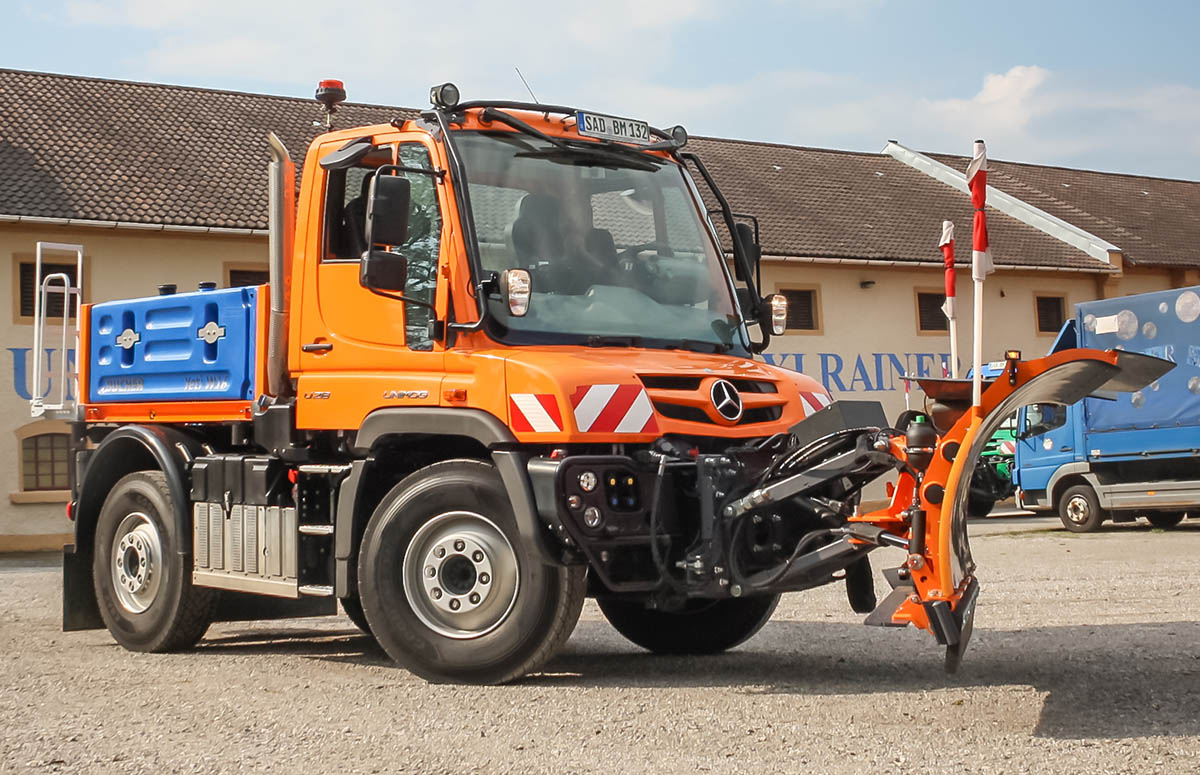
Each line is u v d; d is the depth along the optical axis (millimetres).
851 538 6332
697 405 6930
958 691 6410
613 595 7090
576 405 6531
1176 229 39156
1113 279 34812
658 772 4902
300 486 7777
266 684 7164
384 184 6762
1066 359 5559
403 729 5801
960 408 5863
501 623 6824
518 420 6652
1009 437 23531
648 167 7973
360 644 9195
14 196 23422
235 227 24328
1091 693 6234
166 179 25344
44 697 6816
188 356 8758
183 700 6672
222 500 8297
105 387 9547
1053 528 21875
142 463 9445
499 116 7398
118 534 9039
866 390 31125
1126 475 20406
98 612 9406
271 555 7883
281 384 8055
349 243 7695
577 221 7496
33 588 14539
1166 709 5809
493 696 6566
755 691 6605
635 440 6680
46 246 10242
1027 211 36594
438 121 7297
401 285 6949
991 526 23125
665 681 7020
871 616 5879
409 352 7203
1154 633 8336
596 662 7949
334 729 5832
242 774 5027
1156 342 19562
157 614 8633
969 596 6008
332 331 7637
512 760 5152
